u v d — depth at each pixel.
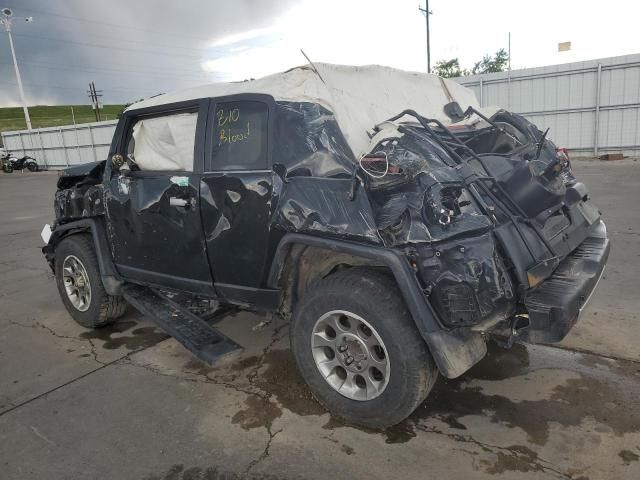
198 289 3.52
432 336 2.41
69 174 4.50
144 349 4.06
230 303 3.42
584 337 3.72
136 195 3.70
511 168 2.75
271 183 2.91
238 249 3.14
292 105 2.96
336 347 2.81
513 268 2.46
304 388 3.28
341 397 2.82
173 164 3.57
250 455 2.63
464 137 3.49
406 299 2.43
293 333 2.94
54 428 2.97
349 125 2.99
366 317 2.59
